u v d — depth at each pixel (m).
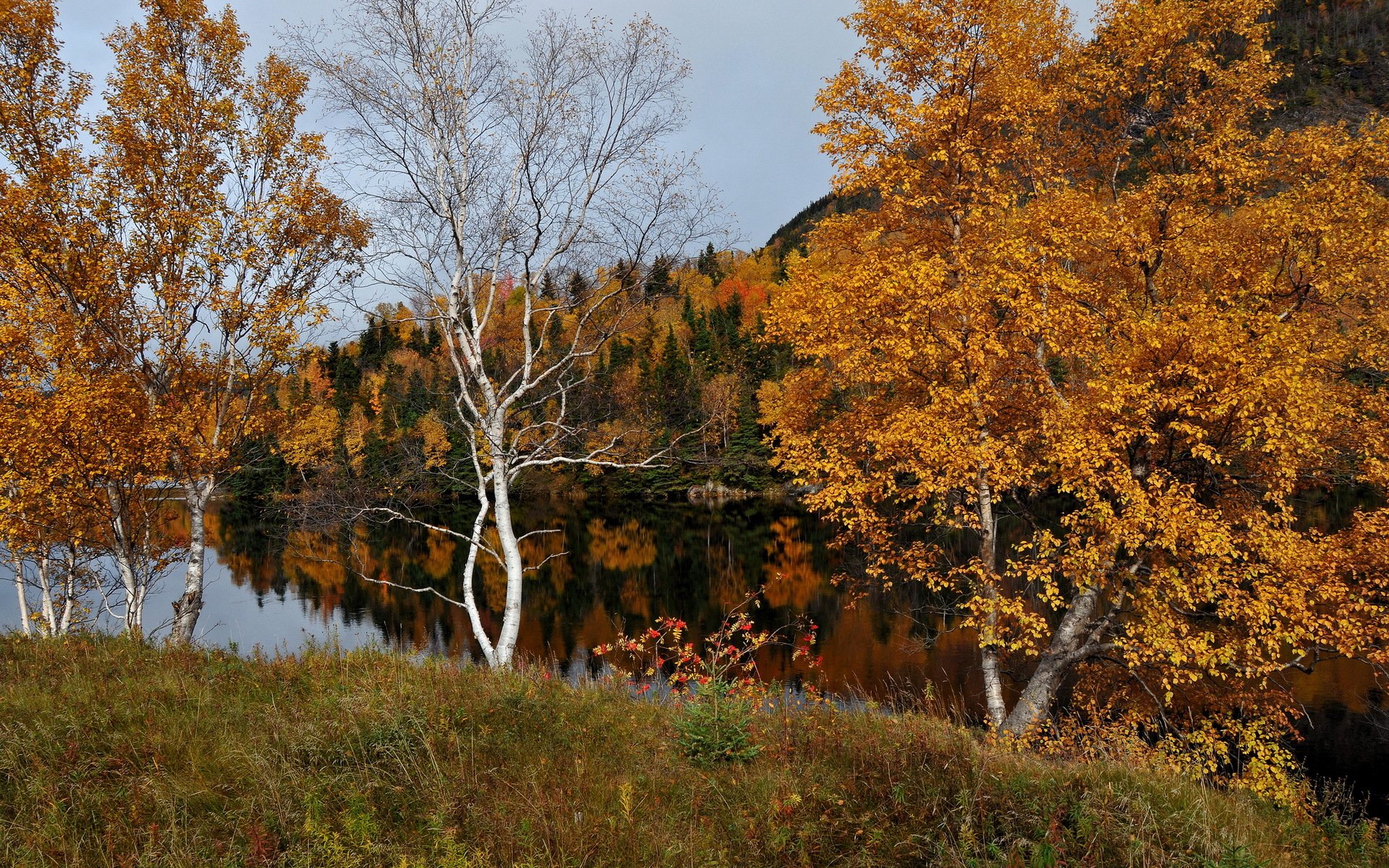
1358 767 11.88
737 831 4.19
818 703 6.63
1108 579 10.37
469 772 4.60
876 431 10.81
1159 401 9.43
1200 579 9.34
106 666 6.77
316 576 31.56
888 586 12.02
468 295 10.55
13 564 13.30
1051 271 10.63
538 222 10.48
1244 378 9.04
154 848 3.71
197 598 11.80
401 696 5.70
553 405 11.35
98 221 11.25
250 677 6.58
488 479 10.55
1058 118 12.66
